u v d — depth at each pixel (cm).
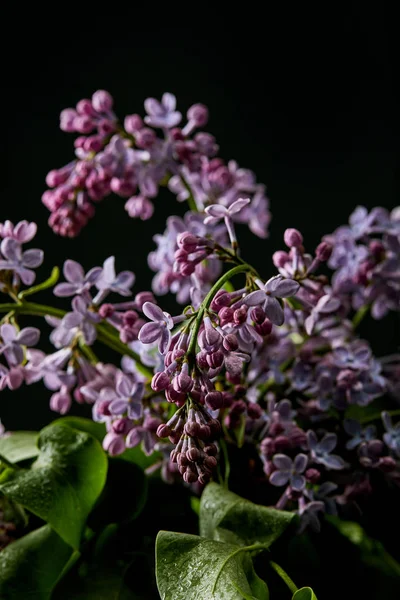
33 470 73
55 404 76
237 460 75
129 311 73
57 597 71
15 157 150
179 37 154
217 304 67
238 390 72
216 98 156
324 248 71
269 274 160
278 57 158
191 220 77
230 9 155
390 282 79
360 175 162
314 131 161
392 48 159
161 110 80
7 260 73
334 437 73
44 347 147
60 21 150
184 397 66
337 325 81
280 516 71
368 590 74
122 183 78
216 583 67
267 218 86
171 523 75
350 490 74
